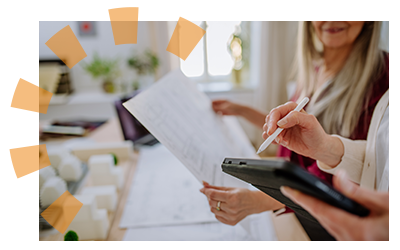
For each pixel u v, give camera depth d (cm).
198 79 280
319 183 26
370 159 57
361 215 27
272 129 46
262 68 230
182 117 73
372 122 60
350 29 68
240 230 65
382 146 56
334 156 57
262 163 30
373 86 65
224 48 271
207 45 268
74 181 81
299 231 64
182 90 90
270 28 219
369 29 67
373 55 65
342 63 77
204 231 65
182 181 88
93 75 239
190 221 69
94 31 242
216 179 60
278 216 70
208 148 69
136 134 122
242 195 53
